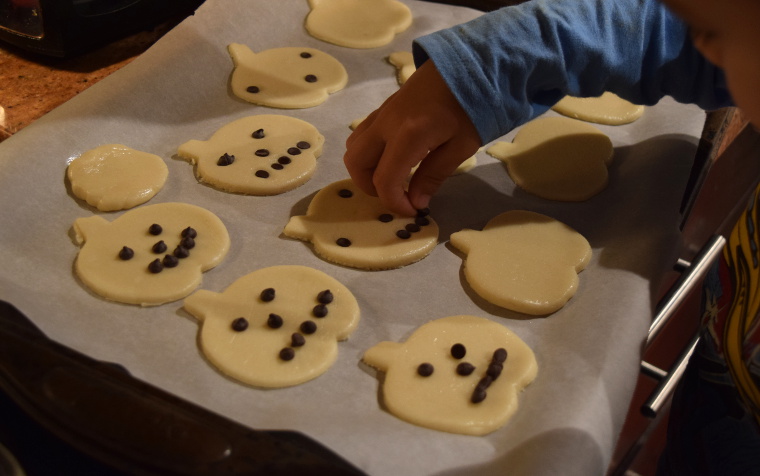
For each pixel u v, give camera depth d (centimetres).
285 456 39
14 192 55
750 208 53
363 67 71
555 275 55
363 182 56
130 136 61
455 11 76
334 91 68
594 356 49
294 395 49
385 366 50
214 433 39
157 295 52
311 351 50
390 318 53
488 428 47
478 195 61
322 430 45
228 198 59
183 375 49
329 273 55
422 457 45
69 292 52
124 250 54
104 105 60
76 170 57
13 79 63
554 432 45
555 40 54
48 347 42
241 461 39
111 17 65
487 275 54
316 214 58
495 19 54
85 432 40
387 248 56
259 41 70
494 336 52
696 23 29
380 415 48
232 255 56
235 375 49
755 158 75
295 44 71
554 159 64
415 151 53
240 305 52
